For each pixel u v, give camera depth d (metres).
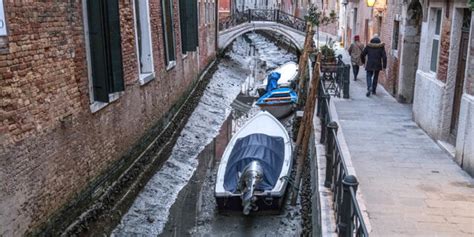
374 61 12.16
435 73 8.81
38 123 5.99
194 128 14.21
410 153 7.83
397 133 8.98
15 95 5.49
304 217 8.08
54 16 6.39
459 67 7.75
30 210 5.81
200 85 18.81
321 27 32.19
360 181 6.61
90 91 7.52
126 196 8.66
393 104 11.53
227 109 17.53
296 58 28.97
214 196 8.79
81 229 6.92
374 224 5.38
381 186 6.45
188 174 10.73
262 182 8.55
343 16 24.89
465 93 7.04
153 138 11.09
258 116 11.63
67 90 6.76
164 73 12.41
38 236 5.98
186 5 14.84
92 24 7.44
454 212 5.70
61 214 6.57
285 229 8.04
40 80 6.04
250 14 28.27
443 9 8.16
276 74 17.20
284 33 27.64
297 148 10.20
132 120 9.59
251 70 26.83
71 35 6.90
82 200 7.21
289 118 15.25
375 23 15.34
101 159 7.97
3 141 5.25
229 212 8.61
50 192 6.29
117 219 8.02
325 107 8.38
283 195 8.57
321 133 8.38
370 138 8.64
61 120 6.57
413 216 5.59
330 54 16.30
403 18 11.27
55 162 6.42
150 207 8.82
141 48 10.85
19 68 5.57
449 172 6.98
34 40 5.90
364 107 11.14
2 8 5.19
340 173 5.10
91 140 7.56
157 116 11.62
